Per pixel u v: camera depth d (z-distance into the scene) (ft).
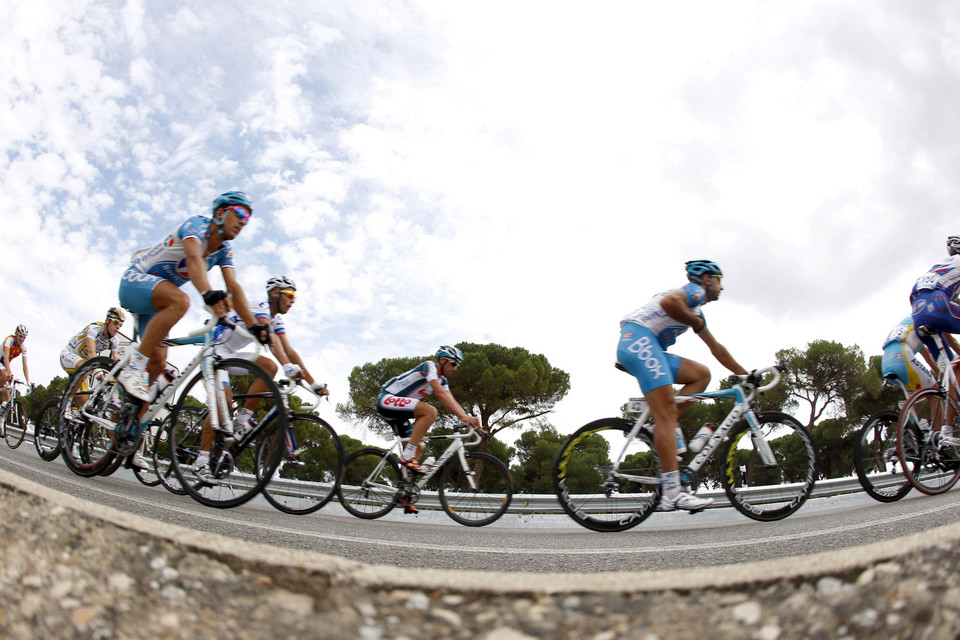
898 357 15.60
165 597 3.82
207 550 4.28
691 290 11.71
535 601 3.86
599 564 7.39
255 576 4.10
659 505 11.98
